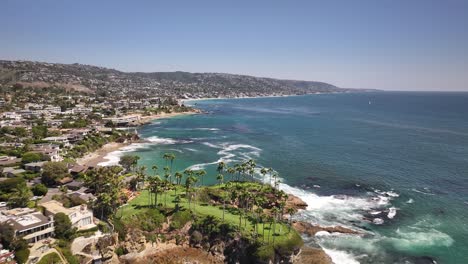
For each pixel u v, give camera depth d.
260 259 79.75
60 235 78.81
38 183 119.38
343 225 98.50
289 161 171.12
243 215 96.19
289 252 81.94
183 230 88.50
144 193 110.06
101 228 84.88
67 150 170.38
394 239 90.88
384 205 113.19
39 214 82.19
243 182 127.00
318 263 80.94
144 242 83.69
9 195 101.62
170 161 171.75
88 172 131.25
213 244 85.19
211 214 93.69
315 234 93.25
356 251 85.38
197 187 119.12
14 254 69.94
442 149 196.50
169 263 81.38
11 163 137.25
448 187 130.75
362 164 164.75
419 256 83.06
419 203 114.88
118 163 157.88
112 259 79.81
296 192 125.38
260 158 177.75
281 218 98.94
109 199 91.44
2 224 73.44
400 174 147.62
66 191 112.75
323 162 168.88
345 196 121.31
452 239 90.88
